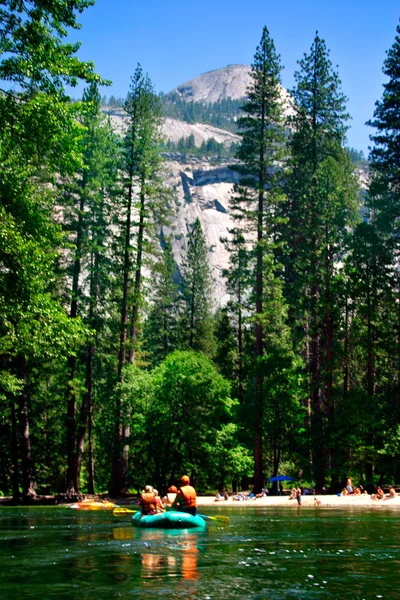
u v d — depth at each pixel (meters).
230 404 44.34
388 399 42.62
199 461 45.34
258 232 44.16
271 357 41.62
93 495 39.56
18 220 18.17
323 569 9.60
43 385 45.44
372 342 43.22
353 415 38.28
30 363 38.16
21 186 18.19
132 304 42.91
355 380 53.16
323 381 42.78
